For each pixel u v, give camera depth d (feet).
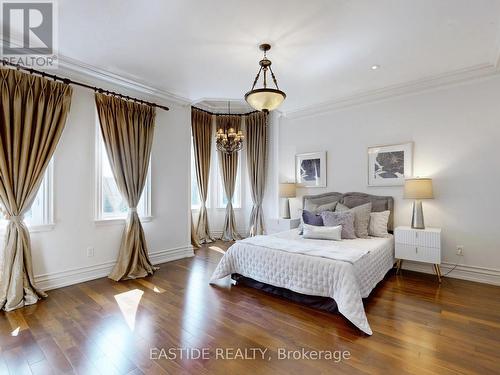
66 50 9.64
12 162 8.99
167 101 14.42
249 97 9.08
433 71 11.30
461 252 11.50
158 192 13.92
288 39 8.91
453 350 6.40
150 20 7.90
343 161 14.85
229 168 19.02
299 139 16.65
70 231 10.69
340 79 12.14
